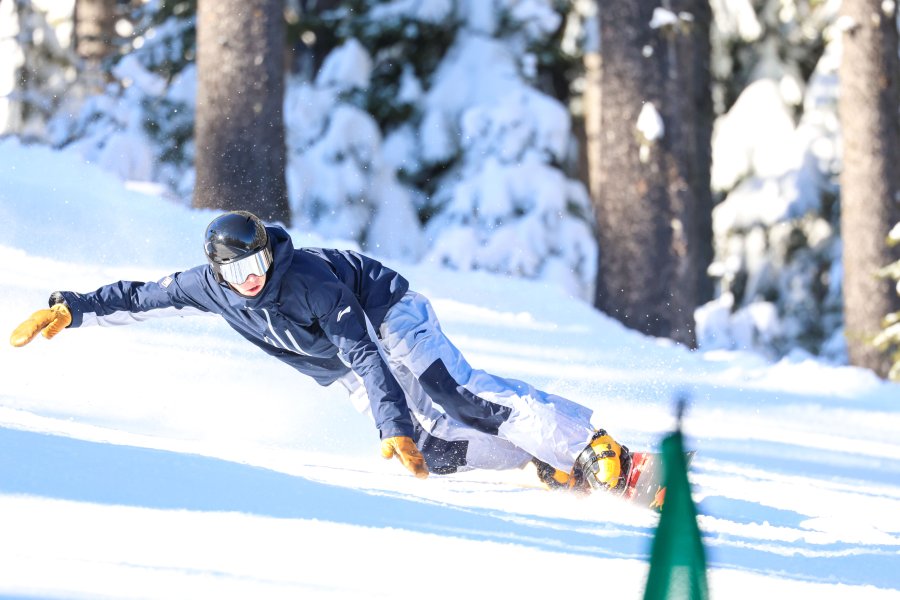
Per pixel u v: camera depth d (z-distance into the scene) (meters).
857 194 34.34
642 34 32.50
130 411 11.32
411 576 6.07
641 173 32.56
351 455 11.09
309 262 9.63
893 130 34.41
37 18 50.22
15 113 49.38
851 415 21.11
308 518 7.12
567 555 7.07
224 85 29.30
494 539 7.32
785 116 55.16
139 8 49.72
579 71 52.62
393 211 47.94
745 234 56.56
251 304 9.52
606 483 9.65
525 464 10.42
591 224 48.38
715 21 54.69
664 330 32.56
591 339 25.27
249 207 29.34
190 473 7.95
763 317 54.72
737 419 18.12
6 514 6.14
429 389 10.06
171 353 14.76
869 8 34.22
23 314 15.39
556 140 47.56
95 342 14.41
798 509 10.26
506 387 10.03
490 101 48.81
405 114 50.09
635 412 16.05
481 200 46.53
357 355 9.41
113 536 6.04
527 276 45.50
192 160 46.62
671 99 32.62
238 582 5.52
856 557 8.09
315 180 46.94
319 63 52.66
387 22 50.06
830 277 56.78
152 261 21.84
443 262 45.50
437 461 10.53
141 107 45.84
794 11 54.81
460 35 50.66
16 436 8.07
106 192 25.20
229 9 29.20
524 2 50.56
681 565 4.11
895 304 34.16
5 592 4.92
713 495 10.60
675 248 32.72
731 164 55.62
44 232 21.84
